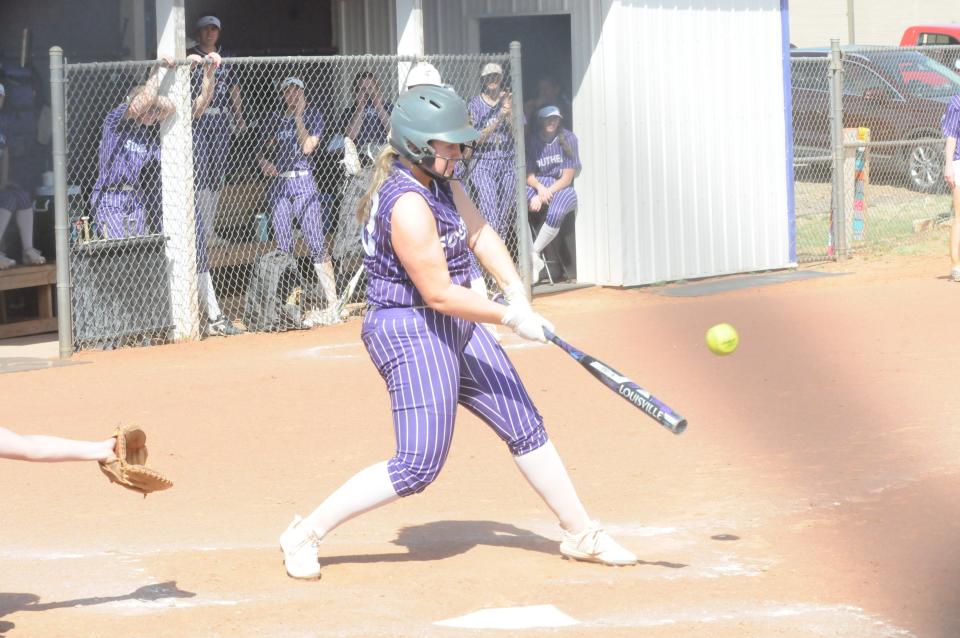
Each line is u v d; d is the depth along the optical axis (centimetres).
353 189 4669
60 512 2336
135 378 3631
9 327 4497
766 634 1617
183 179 4259
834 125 5766
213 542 2122
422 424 1839
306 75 5447
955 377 3266
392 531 2183
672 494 2347
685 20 5288
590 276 5312
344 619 1706
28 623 1706
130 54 5153
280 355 3975
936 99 7219
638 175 5194
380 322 1850
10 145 4781
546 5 5250
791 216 5656
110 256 4125
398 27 4928
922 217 6706
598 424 2931
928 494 2244
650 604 1752
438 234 1816
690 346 3884
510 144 5019
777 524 2125
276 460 2683
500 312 1803
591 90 5181
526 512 2288
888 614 1681
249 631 1664
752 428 2833
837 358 3600
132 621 1711
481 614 1719
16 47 4866
